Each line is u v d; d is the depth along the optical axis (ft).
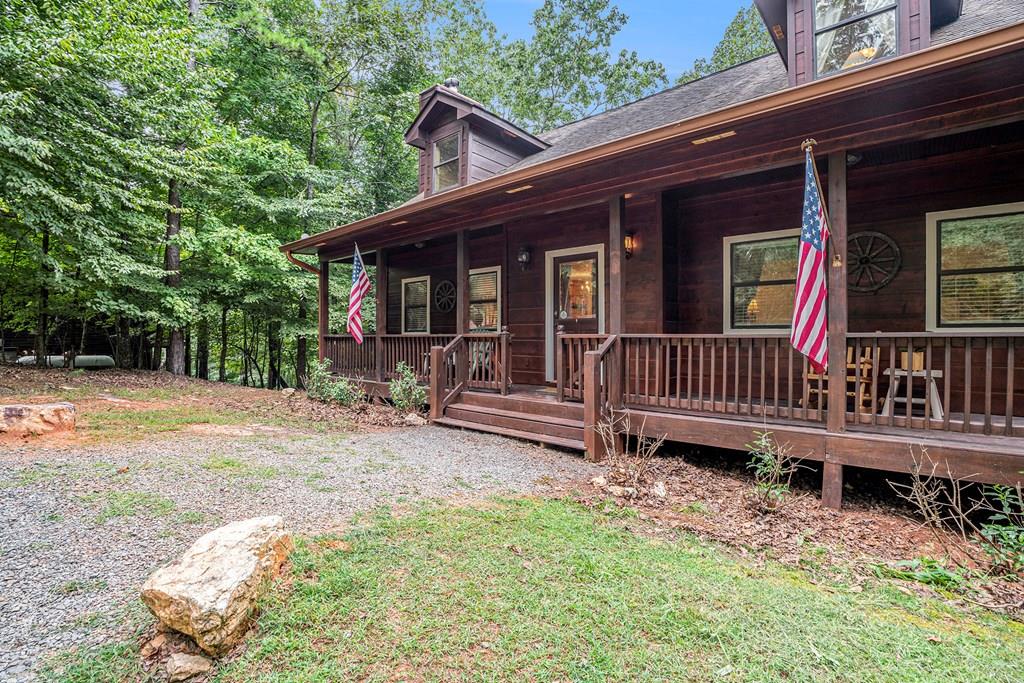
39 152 25.17
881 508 13.07
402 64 56.34
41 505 11.02
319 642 6.82
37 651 6.64
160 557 9.02
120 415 21.66
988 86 10.96
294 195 47.62
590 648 6.84
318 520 10.78
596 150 15.60
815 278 12.17
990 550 9.88
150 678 6.19
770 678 6.32
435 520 11.05
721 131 13.70
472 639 6.97
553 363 25.02
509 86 75.61
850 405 16.44
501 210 21.65
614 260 17.74
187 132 35.27
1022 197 14.79
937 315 16.08
